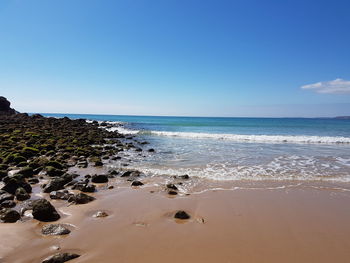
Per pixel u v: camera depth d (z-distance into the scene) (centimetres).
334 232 527
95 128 3766
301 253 443
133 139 2572
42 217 552
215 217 595
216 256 427
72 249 438
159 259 414
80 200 671
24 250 429
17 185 743
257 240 487
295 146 2077
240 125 5853
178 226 543
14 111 6519
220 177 980
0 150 1425
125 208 641
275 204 688
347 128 4834
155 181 918
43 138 2119
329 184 896
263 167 1186
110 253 429
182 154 1577
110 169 1113
